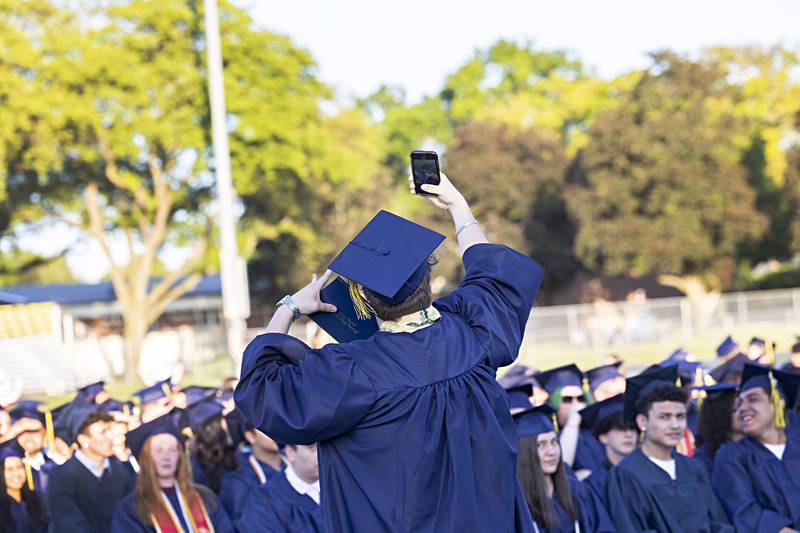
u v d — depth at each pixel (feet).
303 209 138.31
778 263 171.01
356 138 152.25
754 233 133.08
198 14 115.96
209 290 164.25
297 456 17.54
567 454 22.15
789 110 151.23
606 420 21.61
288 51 120.16
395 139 200.85
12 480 24.00
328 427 9.11
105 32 113.80
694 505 18.44
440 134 201.26
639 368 78.48
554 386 26.30
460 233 11.03
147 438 19.25
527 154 151.94
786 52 151.94
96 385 29.89
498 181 147.74
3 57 108.17
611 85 180.04
